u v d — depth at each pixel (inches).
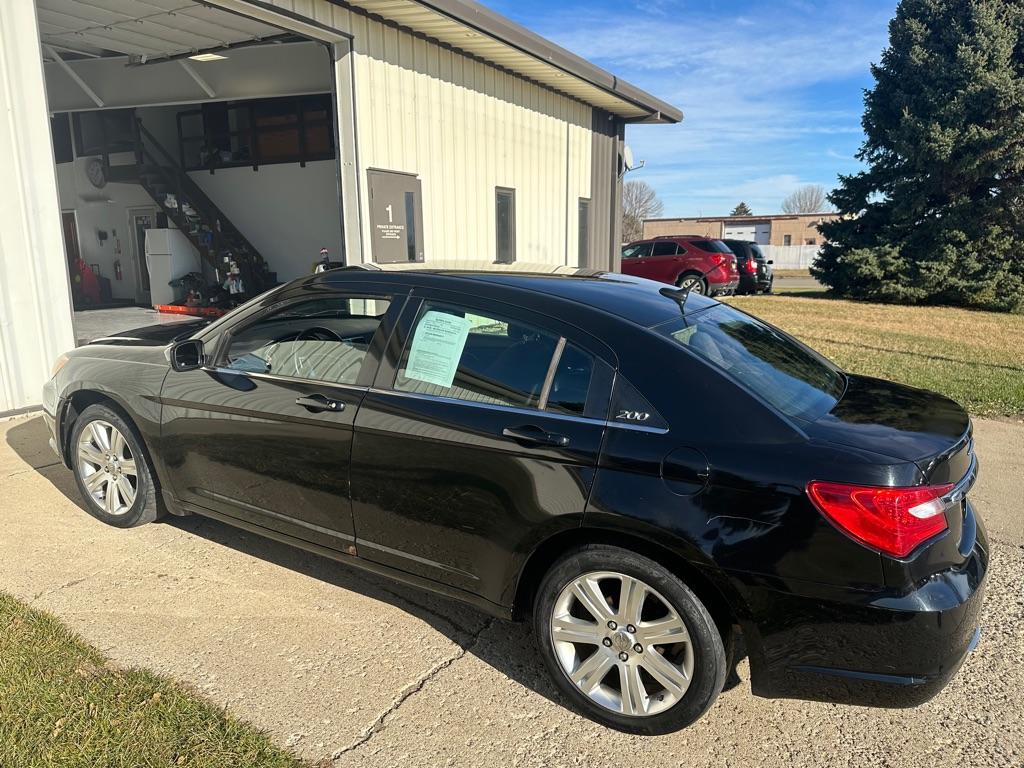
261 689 110.3
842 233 885.8
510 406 110.5
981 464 224.8
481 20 346.3
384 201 346.9
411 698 110.1
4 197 231.5
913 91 834.2
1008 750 101.7
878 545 88.0
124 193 605.0
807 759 99.6
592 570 103.2
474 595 114.9
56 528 163.6
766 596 92.2
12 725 97.6
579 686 106.3
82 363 165.2
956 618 89.4
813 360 132.3
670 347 105.9
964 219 808.3
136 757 93.0
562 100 510.6
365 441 120.4
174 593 137.5
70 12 345.4
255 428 133.6
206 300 532.4
